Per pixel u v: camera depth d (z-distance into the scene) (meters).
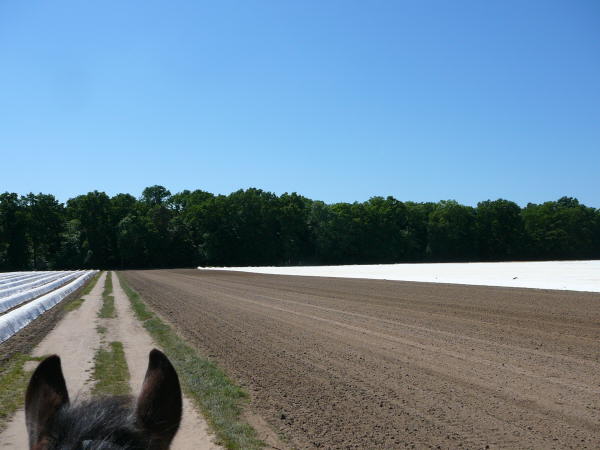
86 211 98.62
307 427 6.32
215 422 6.38
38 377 1.80
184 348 11.33
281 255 109.50
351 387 8.12
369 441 5.86
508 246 116.00
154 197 126.62
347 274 45.94
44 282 40.94
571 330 12.63
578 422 6.37
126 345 11.80
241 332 13.68
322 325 14.68
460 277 34.00
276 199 113.50
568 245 116.12
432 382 8.34
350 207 115.94
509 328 13.23
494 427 6.25
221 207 104.69
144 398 1.65
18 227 93.62
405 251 116.31
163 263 98.00
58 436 1.47
